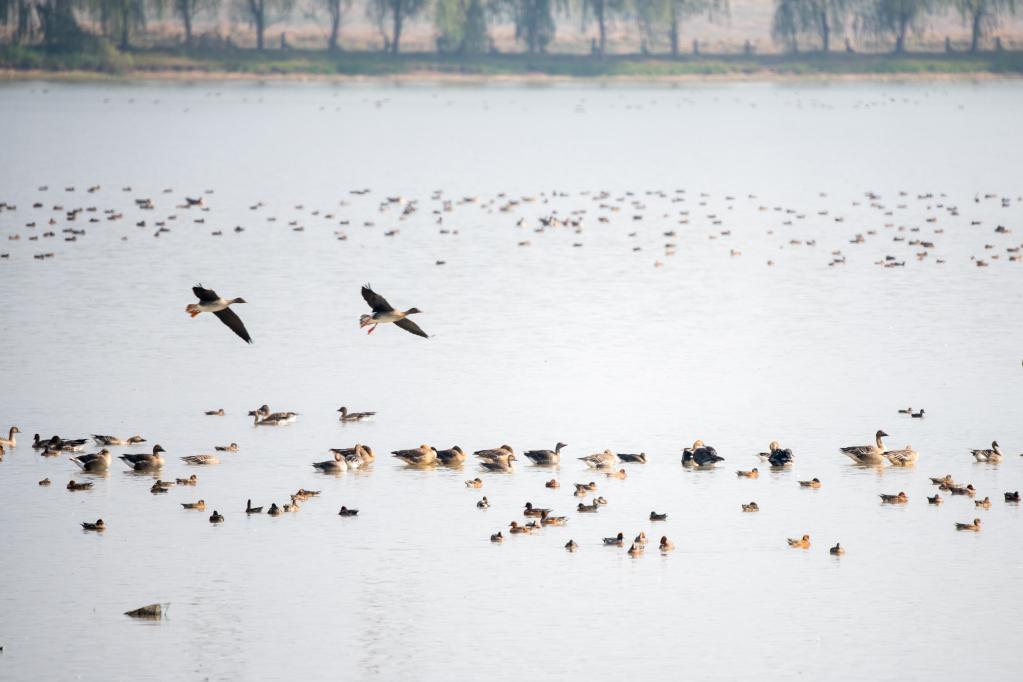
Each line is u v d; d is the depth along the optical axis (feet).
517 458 187.01
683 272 318.04
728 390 218.38
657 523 162.71
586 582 146.41
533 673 127.24
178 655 130.72
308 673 127.65
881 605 141.08
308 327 260.62
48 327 256.93
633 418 203.62
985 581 146.51
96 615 138.72
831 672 127.65
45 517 163.53
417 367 232.53
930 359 236.43
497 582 146.41
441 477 179.52
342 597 142.92
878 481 176.96
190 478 175.94
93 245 346.54
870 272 316.19
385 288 297.53
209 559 151.74
